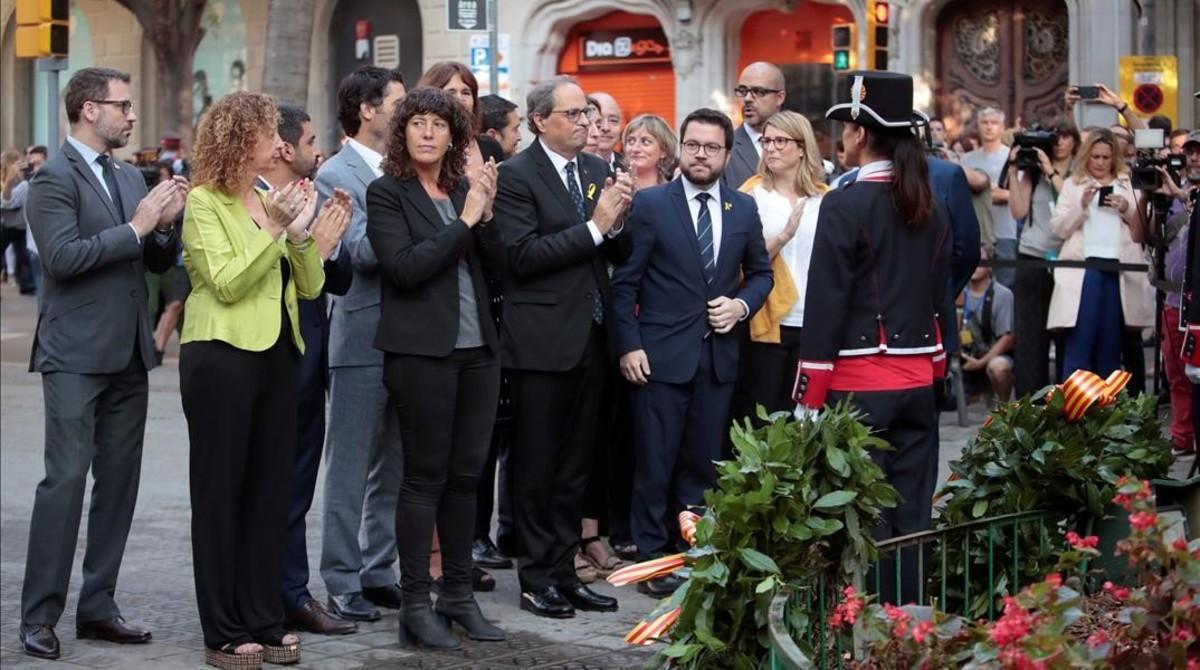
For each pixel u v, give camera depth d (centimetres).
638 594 989
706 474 997
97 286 855
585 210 947
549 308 914
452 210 848
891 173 735
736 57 2950
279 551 826
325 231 822
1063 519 720
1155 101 1792
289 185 802
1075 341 1385
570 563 943
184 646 873
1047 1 2572
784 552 598
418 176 843
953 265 1016
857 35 2308
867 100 727
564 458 935
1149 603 428
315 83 3450
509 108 1093
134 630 880
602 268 939
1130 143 1492
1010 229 1698
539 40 3133
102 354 854
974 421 1580
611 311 952
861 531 616
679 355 973
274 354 813
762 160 1041
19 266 3338
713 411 990
